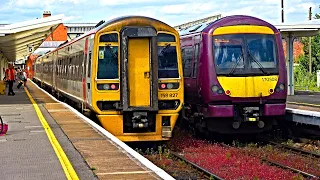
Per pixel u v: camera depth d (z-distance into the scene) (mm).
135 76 14812
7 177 9039
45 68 42812
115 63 15055
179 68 15234
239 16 16969
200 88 16969
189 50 18594
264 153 15062
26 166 9977
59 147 11914
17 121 17703
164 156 14594
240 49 16625
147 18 15016
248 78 16531
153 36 14750
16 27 24562
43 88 46875
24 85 46125
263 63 16656
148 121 15070
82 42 17938
